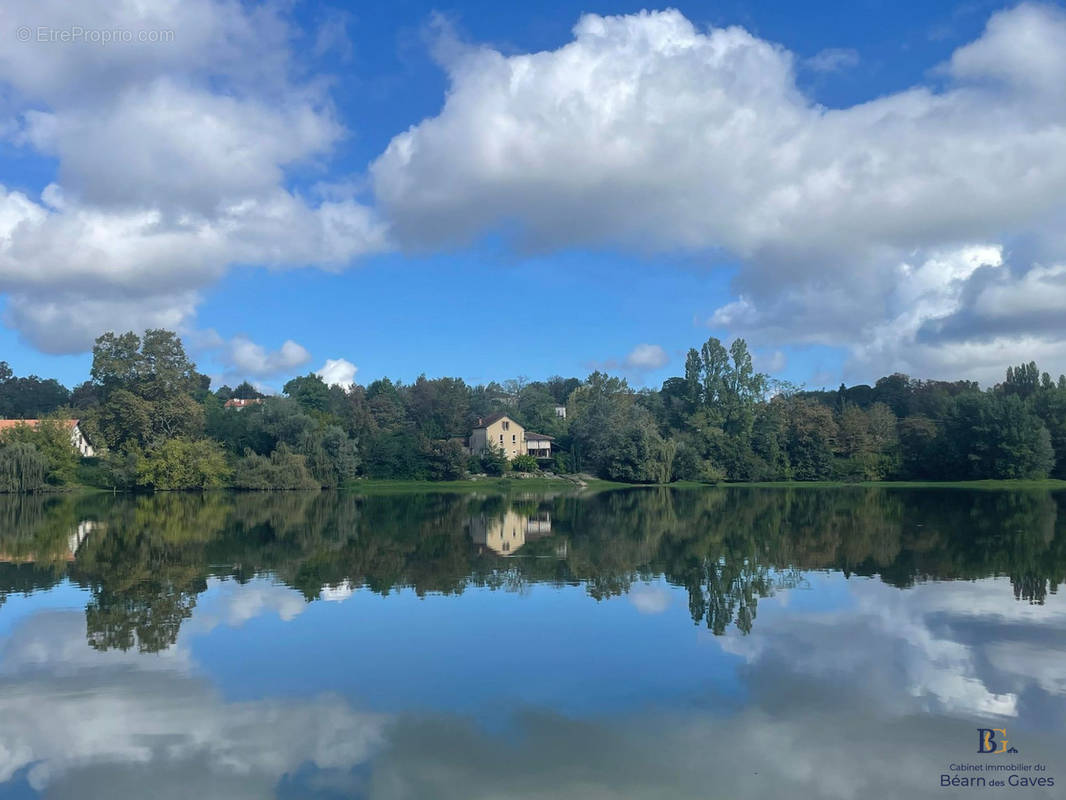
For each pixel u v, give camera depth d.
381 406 125.81
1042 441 88.38
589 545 33.25
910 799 9.82
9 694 13.57
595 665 15.06
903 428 102.31
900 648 16.16
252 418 93.31
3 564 27.81
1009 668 14.80
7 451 72.25
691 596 21.59
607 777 10.31
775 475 100.50
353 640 16.95
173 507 56.81
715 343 118.31
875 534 36.62
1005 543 32.75
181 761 10.86
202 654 15.95
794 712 12.55
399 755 11.00
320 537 36.53
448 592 22.34
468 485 94.50
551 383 186.12
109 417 81.81
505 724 12.09
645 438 96.62
